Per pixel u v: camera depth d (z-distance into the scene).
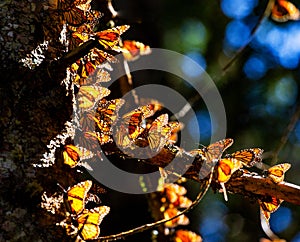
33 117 1.53
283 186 1.68
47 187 1.52
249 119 5.61
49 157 1.53
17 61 1.54
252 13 5.74
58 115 1.56
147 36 3.35
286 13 2.47
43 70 1.55
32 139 1.52
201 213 5.52
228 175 1.65
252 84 5.69
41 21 1.57
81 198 1.53
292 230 5.66
